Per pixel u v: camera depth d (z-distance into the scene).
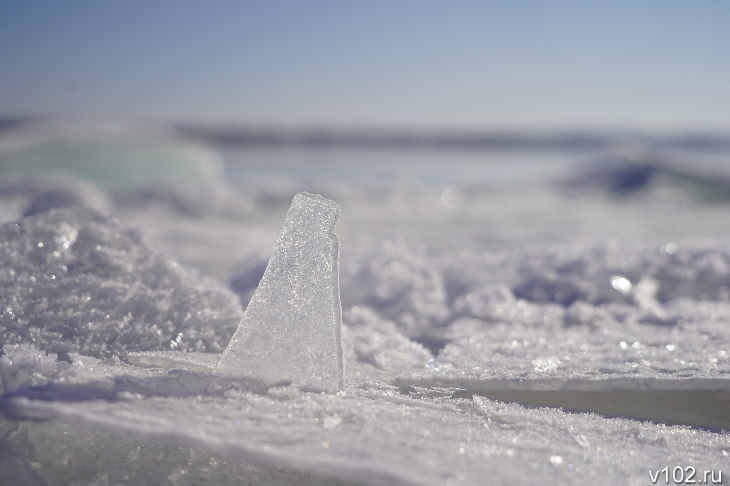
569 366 0.73
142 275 0.76
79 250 0.77
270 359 0.64
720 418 0.66
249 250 1.54
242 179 3.70
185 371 0.64
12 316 0.69
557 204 3.27
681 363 0.73
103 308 0.72
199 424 0.56
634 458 0.59
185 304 0.74
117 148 5.04
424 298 0.97
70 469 0.58
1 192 2.35
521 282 1.07
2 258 0.73
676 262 1.11
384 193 3.52
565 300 0.98
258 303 0.65
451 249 1.75
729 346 0.77
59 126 5.01
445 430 0.59
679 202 3.34
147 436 0.55
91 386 0.60
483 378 0.70
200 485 0.57
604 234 2.16
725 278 1.02
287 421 0.58
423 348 0.79
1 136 4.81
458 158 11.41
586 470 0.57
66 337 0.68
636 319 0.90
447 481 0.53
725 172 3.94
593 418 0.65
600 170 4.22
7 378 0.61
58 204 1.45
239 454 0.54
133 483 0.57
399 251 1.24
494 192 3.70
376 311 0.93
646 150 4.43
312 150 14.03
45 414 0.56
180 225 2.02
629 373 0.71
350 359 0.74
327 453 0.54
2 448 0.58
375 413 0.60
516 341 0.81
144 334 0.70
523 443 0.59
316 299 0.65
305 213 0.66
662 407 0.67
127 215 2.33
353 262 1.14
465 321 0.90
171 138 5.43
